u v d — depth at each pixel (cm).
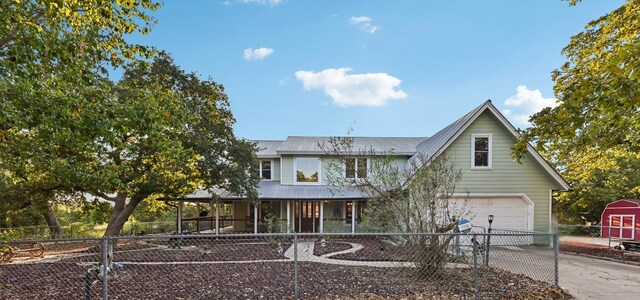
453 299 526
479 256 888
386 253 1002
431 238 657
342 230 1686
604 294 583
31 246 1051
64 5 484
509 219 1293
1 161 623
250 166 1488
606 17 982
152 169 1216
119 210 1343
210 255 1038
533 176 1306
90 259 982
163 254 1062
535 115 530
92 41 531
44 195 1335
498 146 1315
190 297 550
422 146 1777
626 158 1825
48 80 479
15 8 463
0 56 438
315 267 798
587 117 423
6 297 563
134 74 1252
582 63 1064
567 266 848
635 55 306
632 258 959
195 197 1591
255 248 1197
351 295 548
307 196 1602
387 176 814
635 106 365
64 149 805
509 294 552
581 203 2091
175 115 613
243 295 557
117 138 575
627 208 1568
